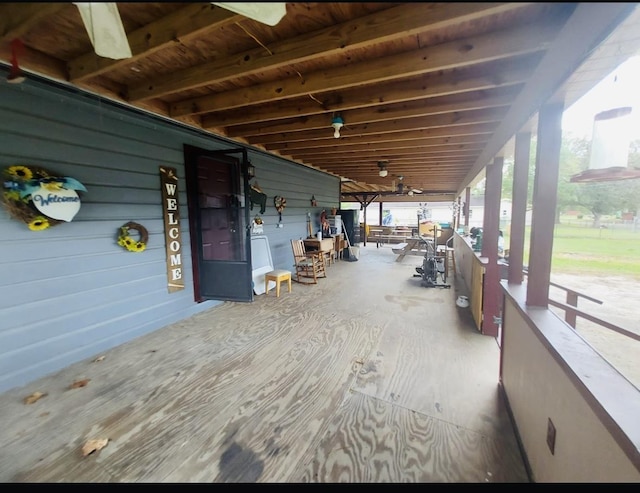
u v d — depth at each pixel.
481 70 2.33
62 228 2.60
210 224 4.21
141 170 3.25
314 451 1.68
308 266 6.10
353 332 3.33
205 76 2.31
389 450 1.69
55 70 2.28
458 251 7.78
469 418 1.95
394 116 3.11
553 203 1.80
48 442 1.75
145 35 1.82
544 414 1.44
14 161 2.30
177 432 1.83
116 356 2.80
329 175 8.50
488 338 3.18
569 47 1.35
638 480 0.79
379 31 1.70
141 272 3.29
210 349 2.93
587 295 2.10
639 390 1.03
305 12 1.69
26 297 2.40
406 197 13.91
